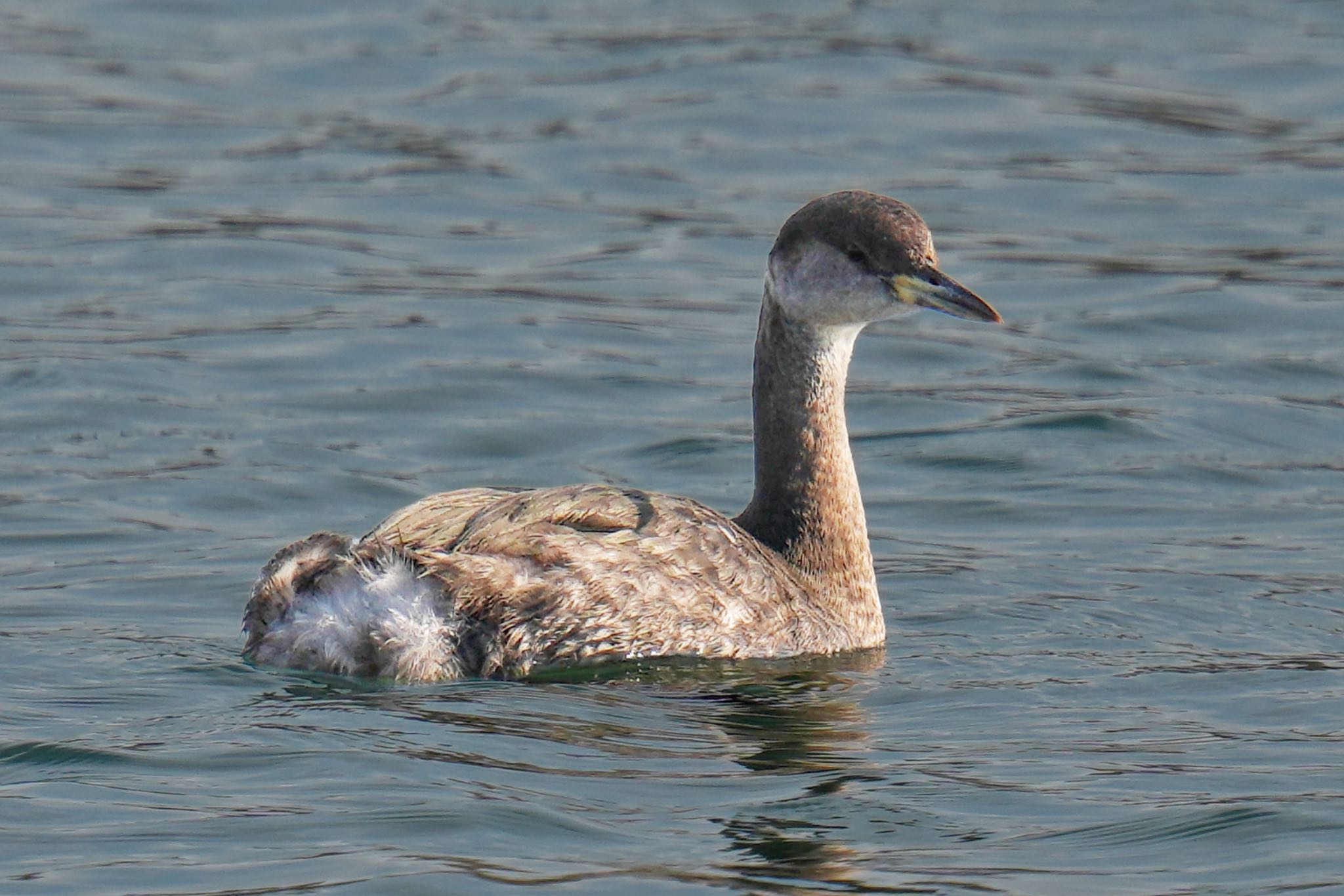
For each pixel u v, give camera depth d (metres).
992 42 32.41
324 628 11.16
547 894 8.72
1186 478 17.02
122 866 8.93
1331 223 24.80
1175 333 21.19
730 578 12.05
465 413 18.52
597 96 29.61
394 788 9.74
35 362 19.27
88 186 25.67
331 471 16.78
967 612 13.52
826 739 10.77
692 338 20.89
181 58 31.58
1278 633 13.01
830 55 31.34
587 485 12.27
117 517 15.43
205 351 19.98
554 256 23.64
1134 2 34.72
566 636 11.45
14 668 11.51
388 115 29.00
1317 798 9.91
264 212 24.86
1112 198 25.67
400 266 23.11
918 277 12.42
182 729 10.45
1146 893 8.85
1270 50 31.80
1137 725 11.10
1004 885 8.91
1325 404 19.06
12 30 32.69
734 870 8.99
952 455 17.66
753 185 26.28
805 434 12.84
